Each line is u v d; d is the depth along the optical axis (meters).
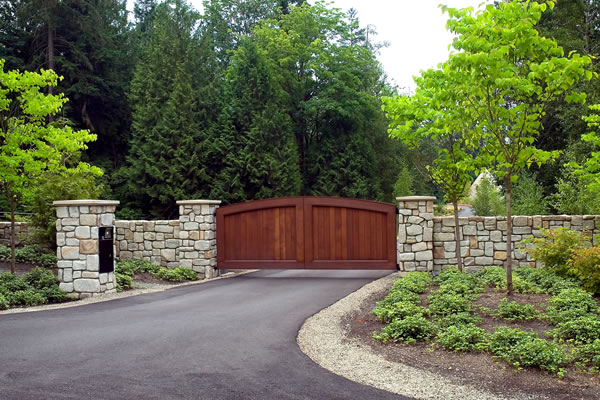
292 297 9.46
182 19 29.78
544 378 4.75
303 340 6.25
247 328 6.89
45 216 13.21
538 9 7.23
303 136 33.56
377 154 35.59
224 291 10.39
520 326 6.39
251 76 26.94
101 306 8.64
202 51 31.52
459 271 10.20
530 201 17.83
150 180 25.78
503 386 4.57
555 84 7.02
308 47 30.83
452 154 10.02
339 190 30.81
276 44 30.58
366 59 33.84
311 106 29.78
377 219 12.39
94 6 28.36
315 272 13.95
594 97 18.30
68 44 27.20
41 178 11.86
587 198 13.98
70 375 4.89
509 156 7.74
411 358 5.44
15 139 10.75
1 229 15.05
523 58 7.45
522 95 7.35
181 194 24.78
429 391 4.48
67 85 27.66
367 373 4.98
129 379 4.79
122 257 13.96
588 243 9.80
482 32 7.36
